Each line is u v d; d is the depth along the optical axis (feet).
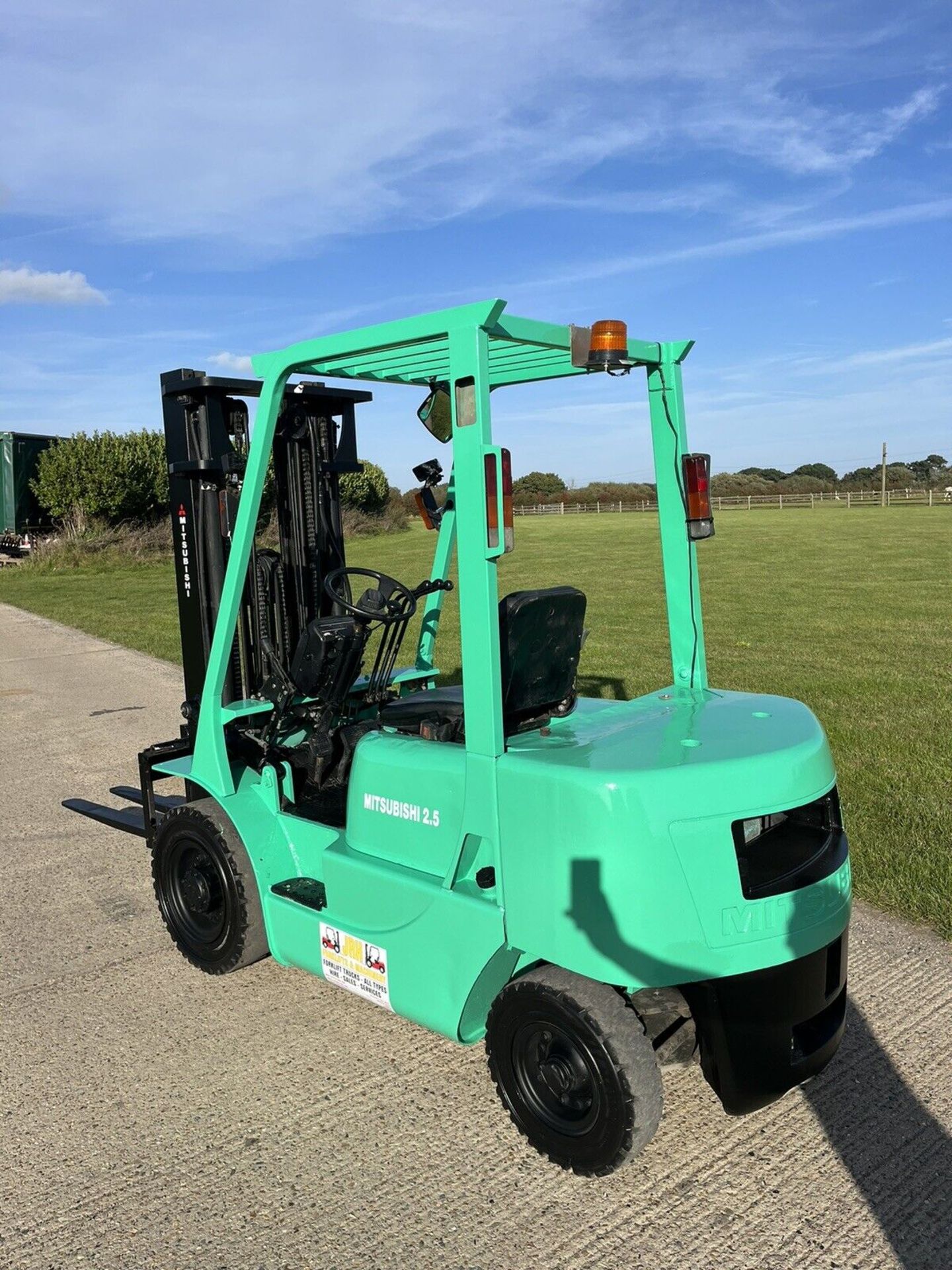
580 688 31.73
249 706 13.73
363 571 13.88
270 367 12.09
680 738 10.27
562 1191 9.87
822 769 10.17
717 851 9.21
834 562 76.43
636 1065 9.31
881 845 17.78
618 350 10.16
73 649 45.32
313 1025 13.11
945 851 17.44
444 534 15.25
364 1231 9.41
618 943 9.09
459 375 9.62
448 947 10.47
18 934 15.97
